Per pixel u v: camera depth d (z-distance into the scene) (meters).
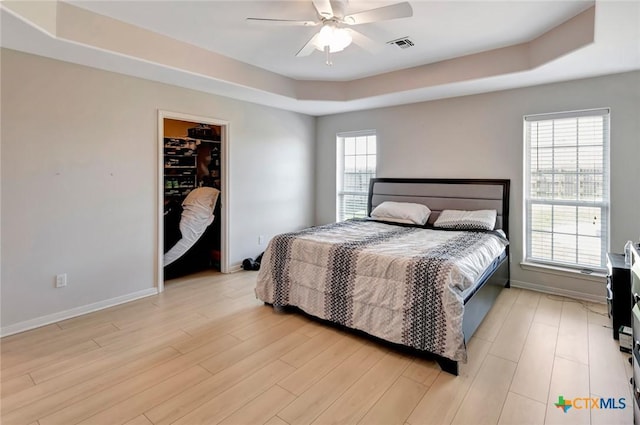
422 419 1.86
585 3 2.55
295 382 2.21
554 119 3.76
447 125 4.47
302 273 3.16
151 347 2.65
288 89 4.46
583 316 3.19
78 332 2.89
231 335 2.86
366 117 5.27
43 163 2.99
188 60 3.37
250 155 4.84
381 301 2.62
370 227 4.08
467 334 2.46
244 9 2.68
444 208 4.40
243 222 4.84
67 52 2.85
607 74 3.39
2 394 2.07
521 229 3.99
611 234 3.43
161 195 3.86
